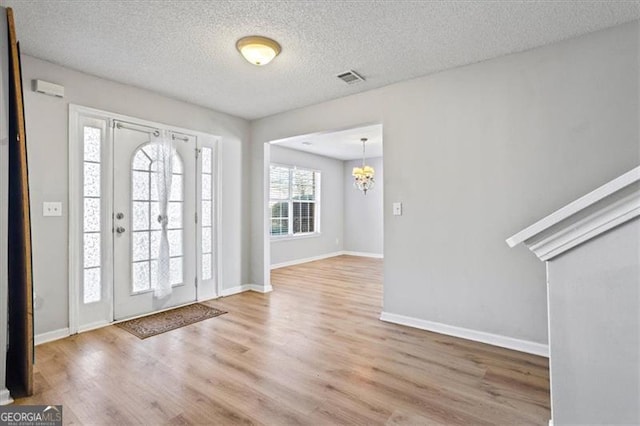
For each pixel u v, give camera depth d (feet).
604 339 3.20
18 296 6.55
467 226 9.11
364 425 5.36
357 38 7.79
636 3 6.43
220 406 5.87
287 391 6.36
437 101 9.61
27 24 7.14
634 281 3.08
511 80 8.48
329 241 25.70
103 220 10.09
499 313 8.63
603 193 3.00
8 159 6.07
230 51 8.43
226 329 9.75
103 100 10.01
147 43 8.00
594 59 7.46
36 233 8.66
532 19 7.00
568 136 7.75
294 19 7.02
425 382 6.71
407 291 10.14
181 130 12.07
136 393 6.27
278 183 21.43
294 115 13.20
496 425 5.35
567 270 3.36
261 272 14.49
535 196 8.16
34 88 8.63
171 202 11.91
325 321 10.47
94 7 6.57
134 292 10.80
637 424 3.08
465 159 9.14
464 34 7.60
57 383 6.61
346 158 26.16
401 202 10.25
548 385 6.57
